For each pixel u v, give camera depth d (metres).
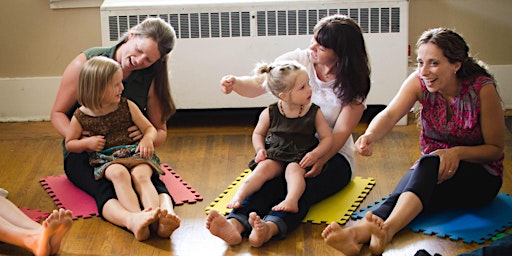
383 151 3.44
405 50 3.66
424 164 2.66
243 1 3.61
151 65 2.96
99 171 2.84
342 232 2.47
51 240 2.50
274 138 2.86
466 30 3.83
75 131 2.87
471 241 2.61
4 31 3.83
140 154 2.85
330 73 2.84
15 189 3.10
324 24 2.78
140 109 2.99
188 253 2.58
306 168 2.80
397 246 2.60
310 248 2.60
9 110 3.93
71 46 3.86
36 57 3.87
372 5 3.61
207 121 3.85
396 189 2.71
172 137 3.64
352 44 2.77
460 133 2.78
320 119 2.81
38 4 3.79
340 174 2.92
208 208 2.90
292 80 2.73
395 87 3.71
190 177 3.19
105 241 2.66
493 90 2.73
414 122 3.78
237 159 3.37
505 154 3.35
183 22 3.63
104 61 2.78
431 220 2.75
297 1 3.61
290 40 3.65
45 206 2.94
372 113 3.88
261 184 2.78
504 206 2.85
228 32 3.64
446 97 2.78
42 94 3.92
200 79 3.71
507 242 2.44
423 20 3.82
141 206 2.84
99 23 3.83
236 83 2.88
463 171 2.77
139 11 3.62
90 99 2.78
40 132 3.76
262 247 2.61
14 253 2.56
